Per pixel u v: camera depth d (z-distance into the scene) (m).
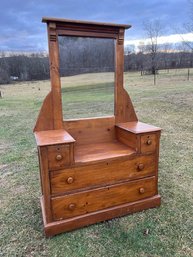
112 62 1.93
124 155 1.66
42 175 1.46
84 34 1.74
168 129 4.27
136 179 1.75
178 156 2.96
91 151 1.74
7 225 1.68
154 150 1.77
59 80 1.74
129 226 1.64
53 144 1.41
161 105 6.62
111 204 1.70
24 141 3.91
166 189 2.15
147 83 13.94
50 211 1.52
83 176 1.56
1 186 2.31
